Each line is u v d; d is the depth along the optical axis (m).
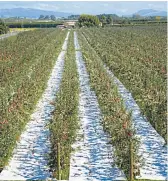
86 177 14.27
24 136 18.66
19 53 41.94
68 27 173.00
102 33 92.56
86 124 20.45
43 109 23.42
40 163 15.56
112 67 36.09
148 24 142.12
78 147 17.09
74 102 21.39
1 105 19.44
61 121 16.73
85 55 46.56
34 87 25.36
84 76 34.66
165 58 37.59
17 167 15.22
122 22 173.50
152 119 20.09
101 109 22.56
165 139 17.86
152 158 16.03
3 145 15.55
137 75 27.83
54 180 14.04
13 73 28.92
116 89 25.05
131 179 13.81
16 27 171.88
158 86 24.23
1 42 59.53
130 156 13.75
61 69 39.38
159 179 14.02
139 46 52.59
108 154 16.14
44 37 76.69
